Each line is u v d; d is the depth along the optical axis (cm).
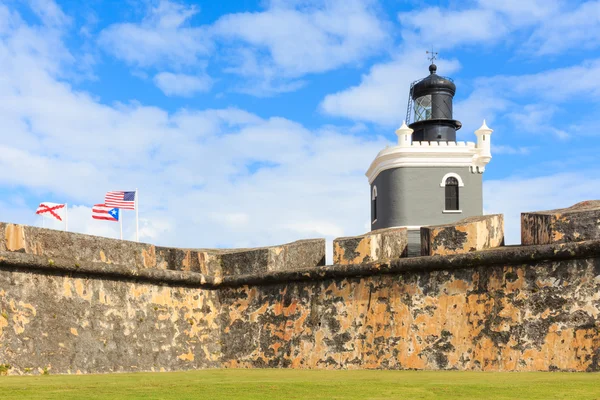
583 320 966
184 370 1231
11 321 1005
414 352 1110
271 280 1295
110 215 2033
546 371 977
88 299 1128
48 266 1061
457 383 746
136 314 1205
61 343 1068
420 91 4469
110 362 1138
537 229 1054
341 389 698
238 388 713
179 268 1338
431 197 3972
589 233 990
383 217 4075
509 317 1029
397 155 3991
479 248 1101
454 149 3978
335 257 1249
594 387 691
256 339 1302
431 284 1116
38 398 619
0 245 1014
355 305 1191
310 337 1231
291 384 753
